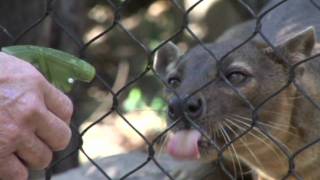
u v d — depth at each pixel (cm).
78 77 352
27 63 306
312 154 642
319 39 714
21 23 966
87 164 842
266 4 909
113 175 788
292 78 419
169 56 655
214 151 532
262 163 634
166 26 1488
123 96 1349
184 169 766
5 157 298
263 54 619
